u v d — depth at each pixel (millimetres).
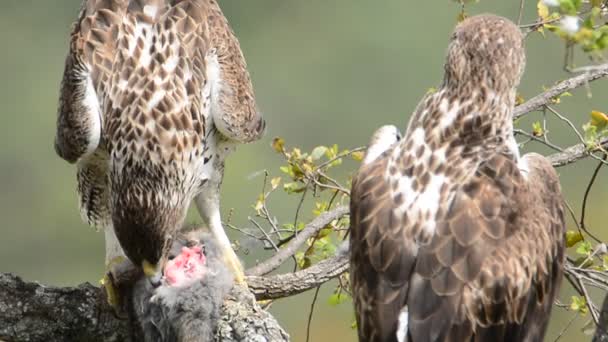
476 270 11297
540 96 14414
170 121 14414
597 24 14398
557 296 12258
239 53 15383
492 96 12320
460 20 14789
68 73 14914
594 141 14109
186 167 14477
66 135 14797
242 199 29375
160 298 13336
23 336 13492
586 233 15188
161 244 13930
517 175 11883
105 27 14922
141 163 14250
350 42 36688
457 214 11516
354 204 11836
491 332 11250
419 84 36094
